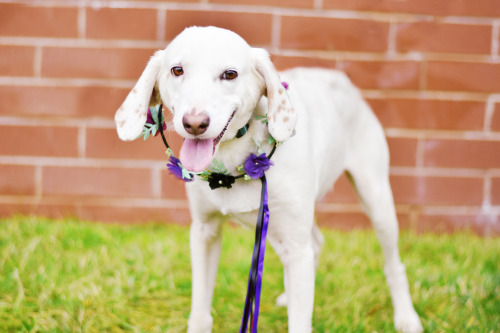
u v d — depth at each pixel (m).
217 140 1.48
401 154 3.04
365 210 2.21
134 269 2.45
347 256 2.67
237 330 2.01
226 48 1.46
